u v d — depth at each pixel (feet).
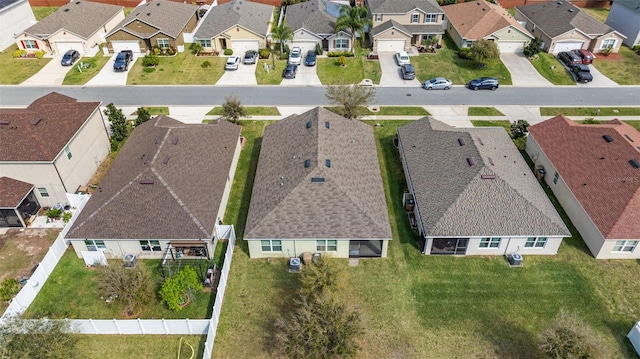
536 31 219.61
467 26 213.05
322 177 111.45
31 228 120.16
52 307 99.60
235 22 205.87
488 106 173.37
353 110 152.76
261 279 106.11
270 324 96.53
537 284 104.83
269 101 176.14
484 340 93.50
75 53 202.90
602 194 114.11
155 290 102.78
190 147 126.72
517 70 197.16
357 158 126.62
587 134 130.00
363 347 92.17
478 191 111.75
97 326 93.25
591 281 105.29
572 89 184.34
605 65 200.13
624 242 107.24
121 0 258.78
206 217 109.40
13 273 107.86
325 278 95.50
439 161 125.49
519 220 108.06
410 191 125.80
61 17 209.56
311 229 106.01
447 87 183.93
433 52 211.61
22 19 221.87
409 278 106.42
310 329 84.58
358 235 105.29
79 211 118.52
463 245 110.32
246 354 91.15
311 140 123.44
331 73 195.00
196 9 236.02
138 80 189.57
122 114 153.89
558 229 106.93
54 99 145.59
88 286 104.53
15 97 176.96
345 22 196.95
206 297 101.65
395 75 194.08
